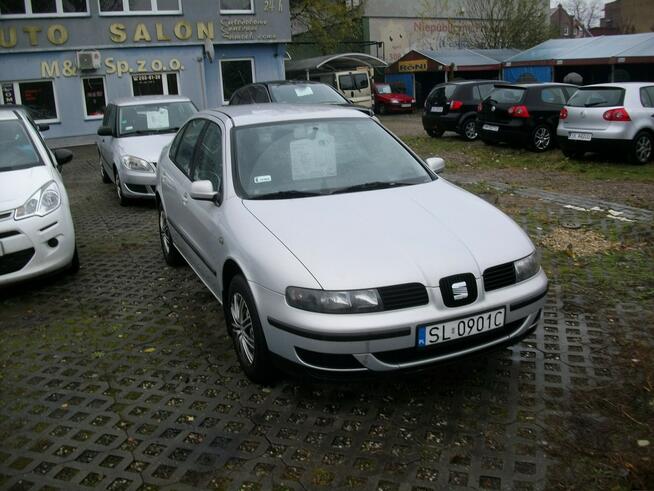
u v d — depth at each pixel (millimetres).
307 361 3336
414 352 3273
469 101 17594
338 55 30734
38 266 5496
